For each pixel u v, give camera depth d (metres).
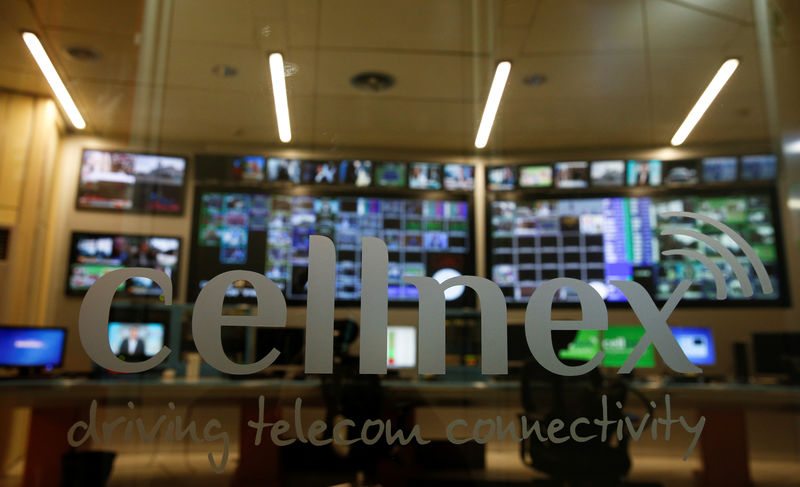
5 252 3.45
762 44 3.18
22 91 3.56
